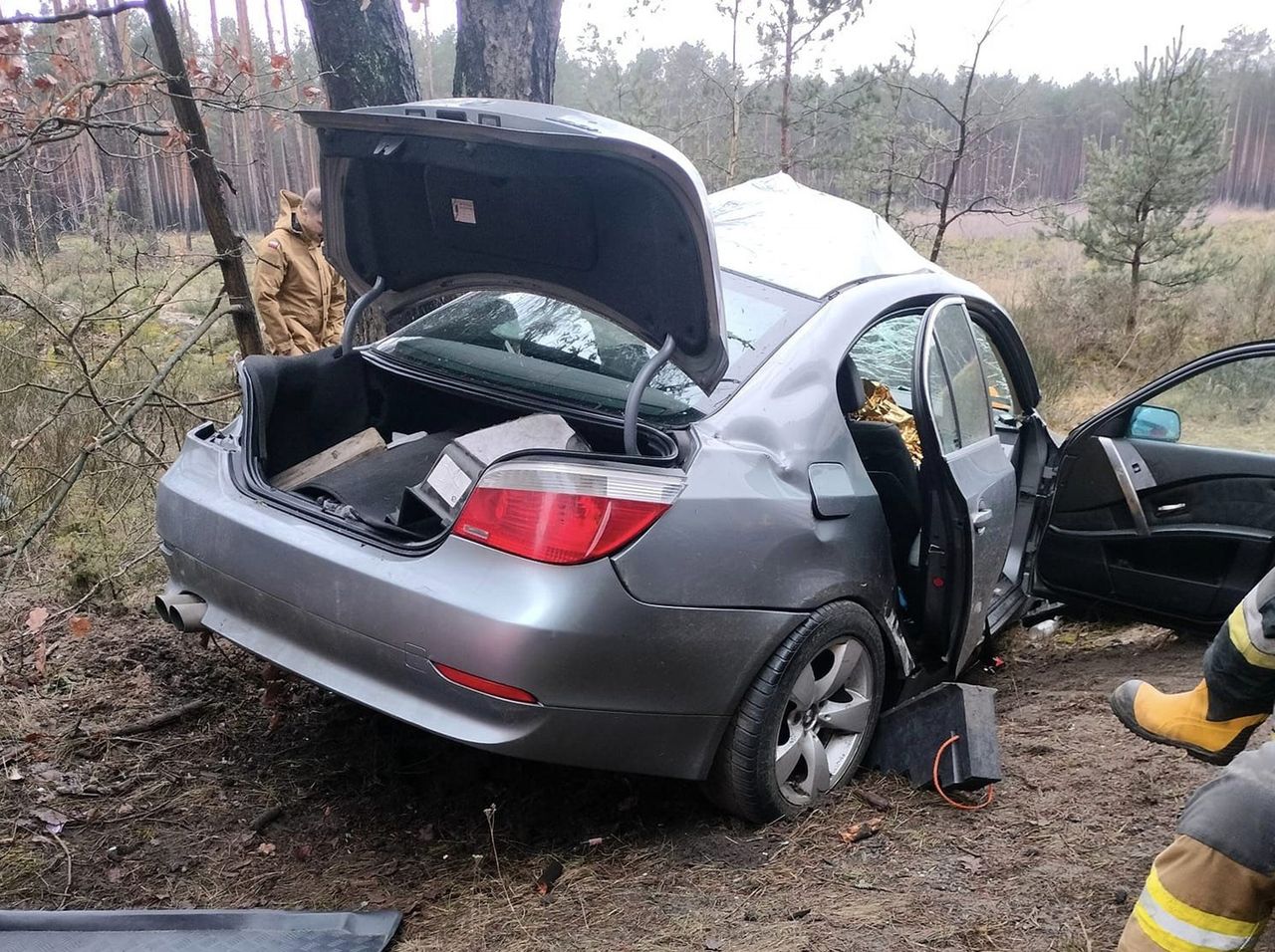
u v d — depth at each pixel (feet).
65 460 17.78
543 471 7.74
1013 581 13.97
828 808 9.41
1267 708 6.72
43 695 11.09
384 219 10.40
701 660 8.22
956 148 35.83
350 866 8.78
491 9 18.43
